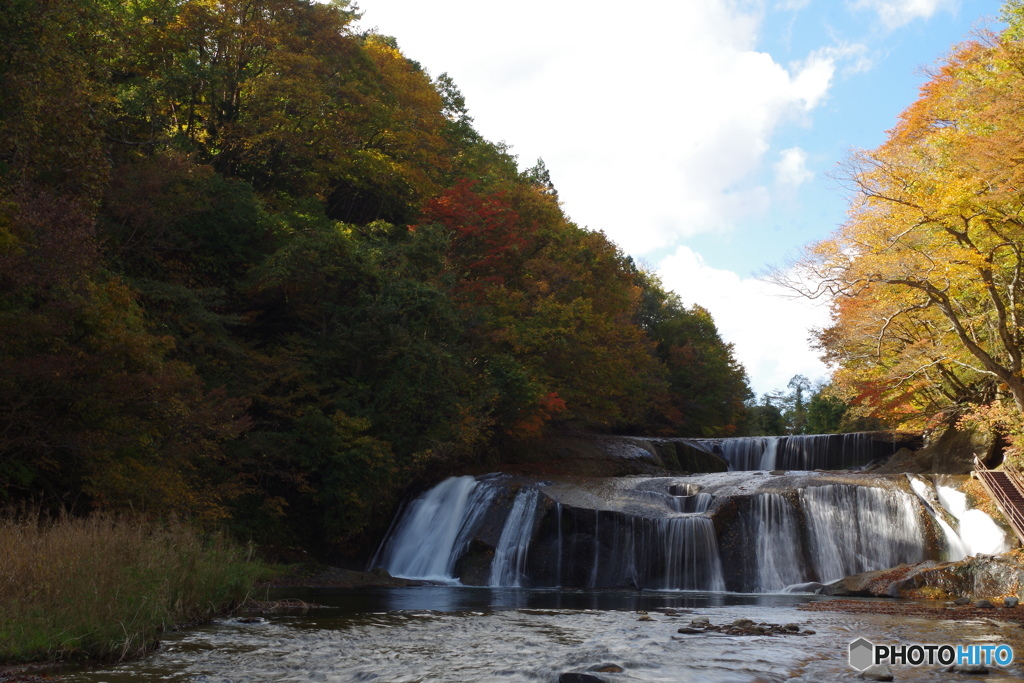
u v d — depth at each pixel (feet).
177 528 49.90
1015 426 94.12
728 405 258.37
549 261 142.61
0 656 29.50
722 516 85.56
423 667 30.91
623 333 153.38
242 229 107.96
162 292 88.94
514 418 120.16
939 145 95.86
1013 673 30.25
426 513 100.17
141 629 34.68
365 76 148.87
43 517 60.44
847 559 82.07
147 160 98.02
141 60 116.88
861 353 119.34
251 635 39.37
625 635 40.86
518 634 41.34
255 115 124.77
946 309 89.86
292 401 100.63
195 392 77.25
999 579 63.21
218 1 120.57
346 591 70.79
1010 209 84.17
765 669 29.99
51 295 59.36
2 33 63.57
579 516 87.81
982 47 97.35
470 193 137.69
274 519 92.99
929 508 82.23
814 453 143.84
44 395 57.57
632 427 215.31
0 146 64.08
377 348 104.42
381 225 128.57
